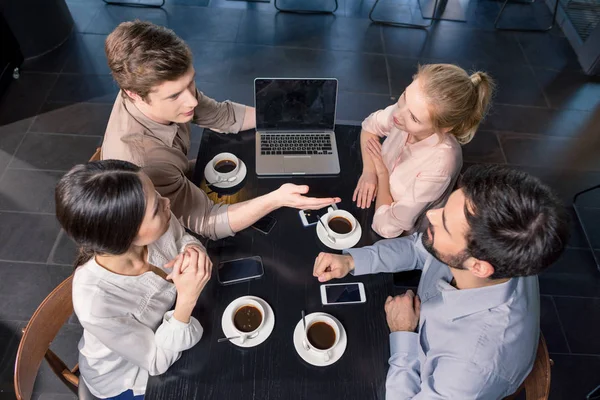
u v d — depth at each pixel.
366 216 1.52
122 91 1.34
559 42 3.42
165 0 3.47
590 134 2.86
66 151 2.55
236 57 3.13
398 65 3.18
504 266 0.92
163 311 1.24
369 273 1.36
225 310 1.25
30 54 2.97
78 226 0.91
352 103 2.92
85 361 1.26
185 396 1.12
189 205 1.41
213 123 1.68
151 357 1.12
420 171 1.45
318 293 1.31
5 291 2.05
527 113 2.94
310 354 1.18
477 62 3.25
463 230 0.94
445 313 1.12
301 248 1.41
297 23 3.40
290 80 1.60
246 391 1.13
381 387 1.15
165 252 1.19
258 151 1.66
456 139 1.49
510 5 3.68
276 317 1.25
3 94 2.79
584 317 2.13
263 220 1.47
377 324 1.26
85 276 1.06
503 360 1.01
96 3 3.40
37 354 1.19
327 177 1.62
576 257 2.32
